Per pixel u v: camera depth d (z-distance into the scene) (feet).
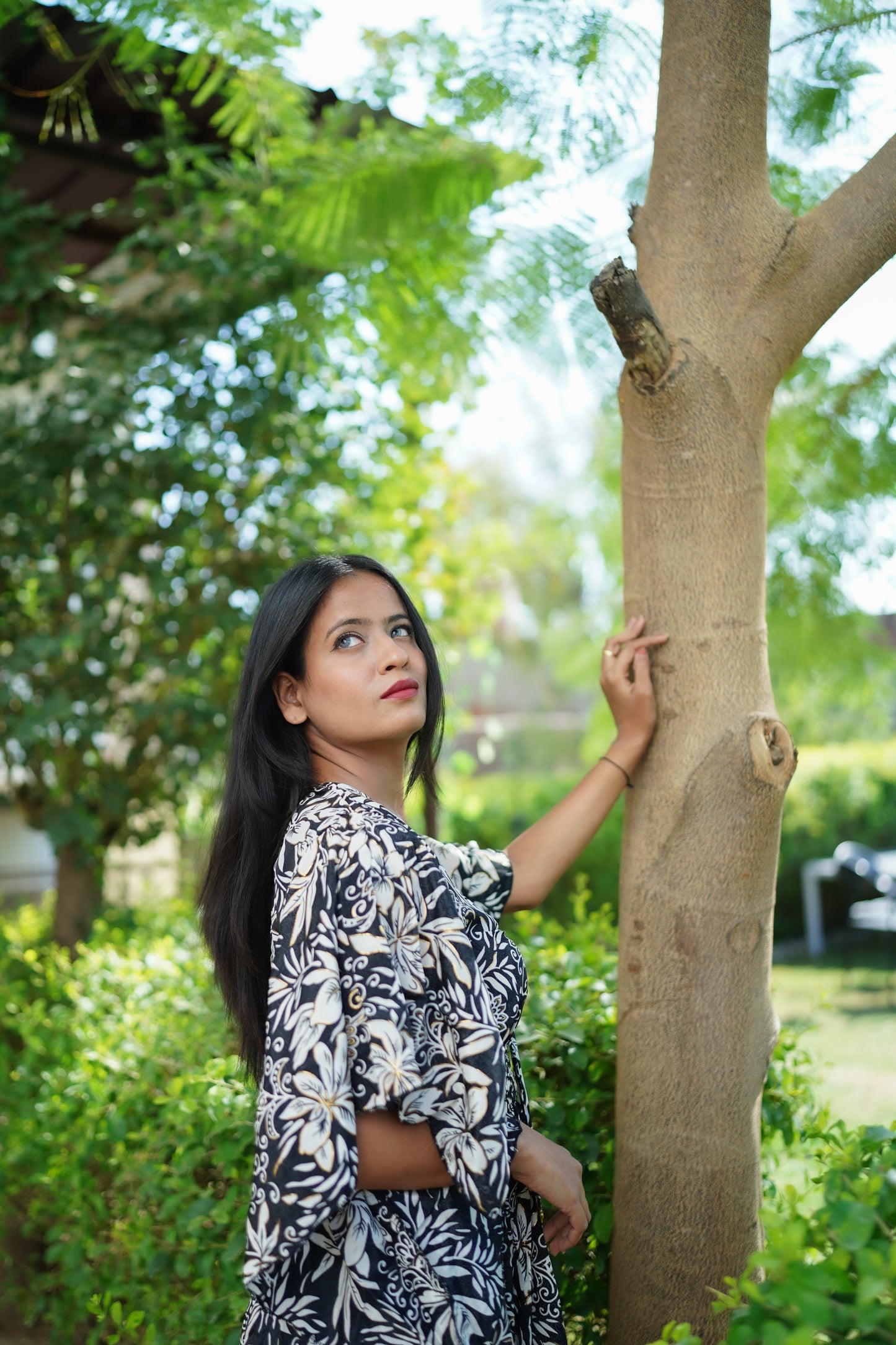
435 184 8.82
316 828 4.17
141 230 11.79
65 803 12.90
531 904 5.40
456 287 9.75
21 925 14.12
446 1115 3.80
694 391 5.06
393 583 4.89
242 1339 4.21
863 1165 3.99
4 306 12.22
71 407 11.56
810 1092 6.79
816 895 25.45
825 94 7.05
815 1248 3.62
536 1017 6.50
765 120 5.33
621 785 5.30
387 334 10.60
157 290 12.19
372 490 13.42
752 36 5.24
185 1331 6.42
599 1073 6.24
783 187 7.97
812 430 10.12
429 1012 3.95
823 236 5.18
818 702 12.15
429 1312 3.79
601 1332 5.88
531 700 69.41
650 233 5.40
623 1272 5.15
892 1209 3.51
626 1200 5.15
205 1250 6.40
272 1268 3.96
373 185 9.02
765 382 5.23
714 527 5.13
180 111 11.97
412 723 4.57
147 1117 7.27
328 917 3.90
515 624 63.52
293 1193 3.45
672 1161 4.97
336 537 13.14
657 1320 4.97
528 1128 4.46
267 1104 3.64
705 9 5.24
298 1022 3.71
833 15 6.46
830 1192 3.62
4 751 12.41
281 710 4.82
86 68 10.02
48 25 9.74
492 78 6.79
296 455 12.64
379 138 9.41
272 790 4.70
